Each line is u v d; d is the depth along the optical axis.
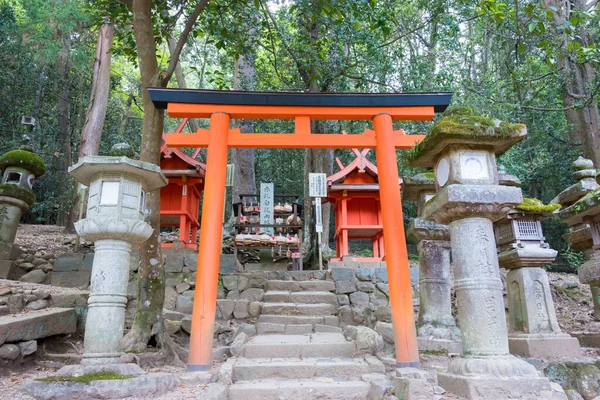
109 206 3.94
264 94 5.67
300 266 9.29
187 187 9.70
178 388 3.91
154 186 4.50
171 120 20.44
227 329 6.48
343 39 9.68
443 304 5.56
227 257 8.42
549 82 10.70
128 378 3.46
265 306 7.35
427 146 4.12
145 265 5.57
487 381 3.27
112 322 3.76
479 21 12.92
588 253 7.04
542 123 12.77
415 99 5.82
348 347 5.43
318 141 5.77
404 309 4.96
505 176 6.35
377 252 10.16
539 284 5.48
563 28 6.73
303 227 11.73
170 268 8.02
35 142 14.66
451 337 5.27
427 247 5.76
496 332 3.54
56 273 7.83
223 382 4.30
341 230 9.80
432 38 10.78
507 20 9.78
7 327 4.35
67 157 14.94
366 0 7.41
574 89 10.74
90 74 15.52
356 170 10.05
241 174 12.84
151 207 5.77
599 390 4.41
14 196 7.95
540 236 5.65
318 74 10.16
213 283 5.00
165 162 9.73
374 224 9.91
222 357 5.44
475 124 3.84
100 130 11.89
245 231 9.60
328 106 5.82
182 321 6.31
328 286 8.18
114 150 4.15
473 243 3.76
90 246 9.69
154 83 6.22
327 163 12.70
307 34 10.55
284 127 15.82
